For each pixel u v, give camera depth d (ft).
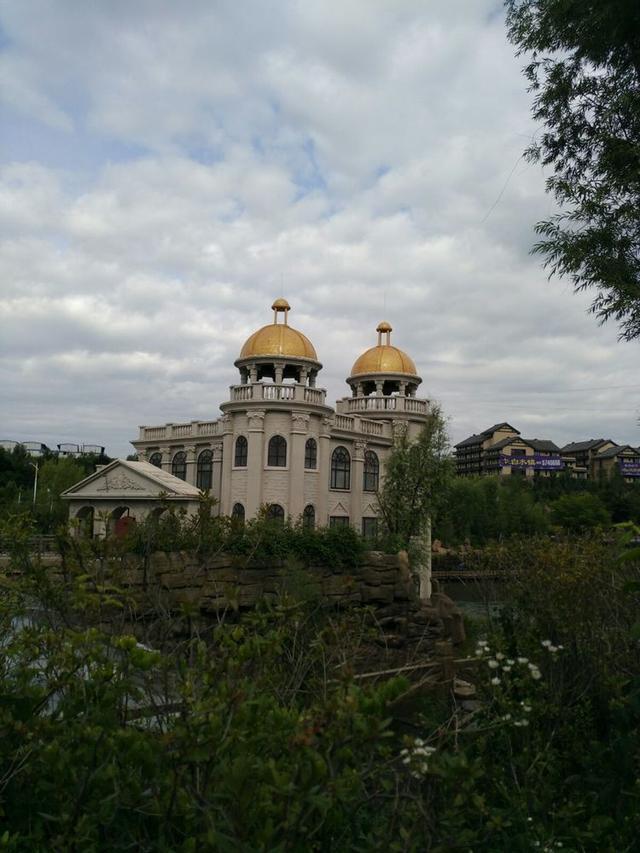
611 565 27.20
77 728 12.27
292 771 10.66
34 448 385.50
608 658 23.43
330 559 69.67
